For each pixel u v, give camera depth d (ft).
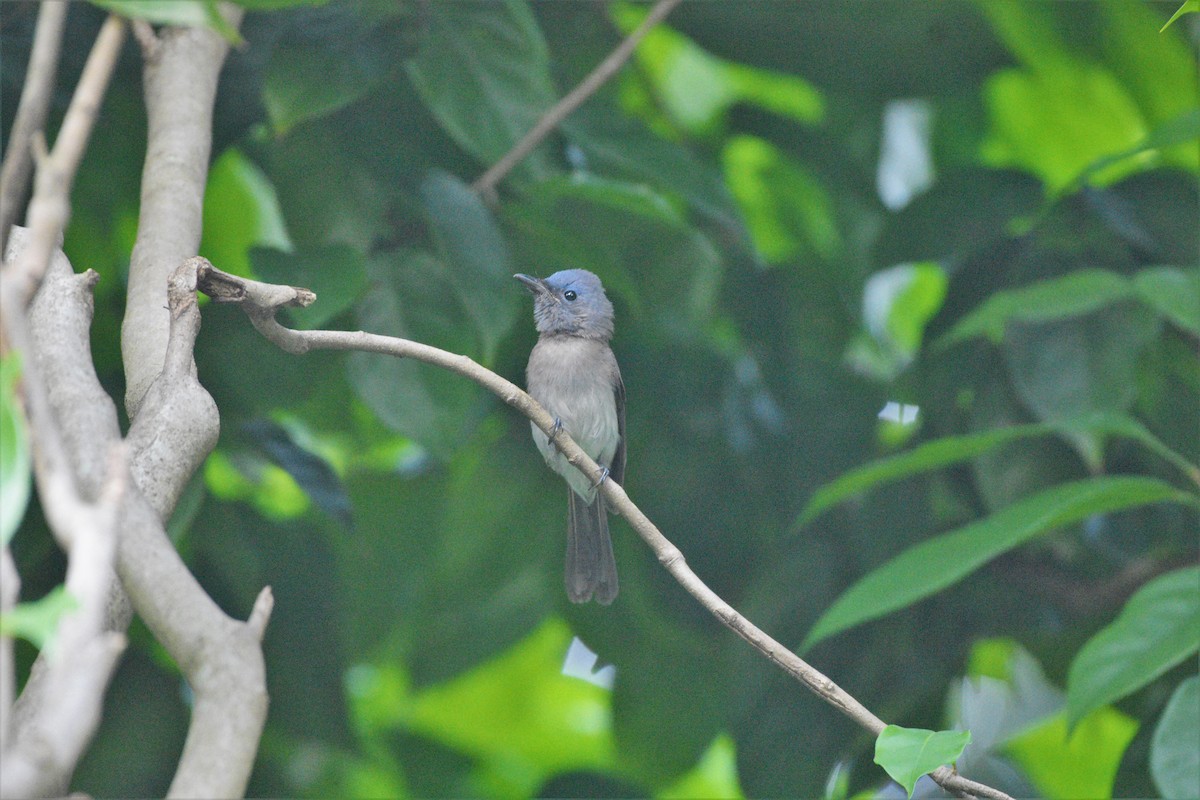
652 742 40.04
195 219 21.99
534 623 40.57
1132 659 24.13
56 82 31.94
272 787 35.14
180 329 18.26
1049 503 26.18
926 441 37.99
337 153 32.96
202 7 14.53
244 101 32.30
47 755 10.23
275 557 34.96
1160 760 23.61
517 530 40.04
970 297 37.09
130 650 32.73
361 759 34.88
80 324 17.52
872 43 40.37
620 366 39.88
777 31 40.32
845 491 29.58
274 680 34.37
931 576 25.38
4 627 9.80
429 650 40.47
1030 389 32.37
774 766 36.99
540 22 39.37
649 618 39.17
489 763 50.16
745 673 37.93
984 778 40.24
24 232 19.40
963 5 39.47
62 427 15.66
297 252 27.78
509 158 32.32
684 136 41.45
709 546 38.83
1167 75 41.04
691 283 39.01
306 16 29.76
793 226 44.73
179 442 17.25
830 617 25.72
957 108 44.21
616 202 32.99
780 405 39.47
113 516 10.82
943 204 37.63
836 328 40.40
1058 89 42.98
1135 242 34.63
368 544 39.37
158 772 31.81
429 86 30.58
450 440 31.04
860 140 42.55
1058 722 41.96
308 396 32.81
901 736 16.58
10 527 10.43
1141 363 36.24
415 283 31.73
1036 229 35.81
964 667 37.06
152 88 23.56
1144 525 37.14
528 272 39.27
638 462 39.29
